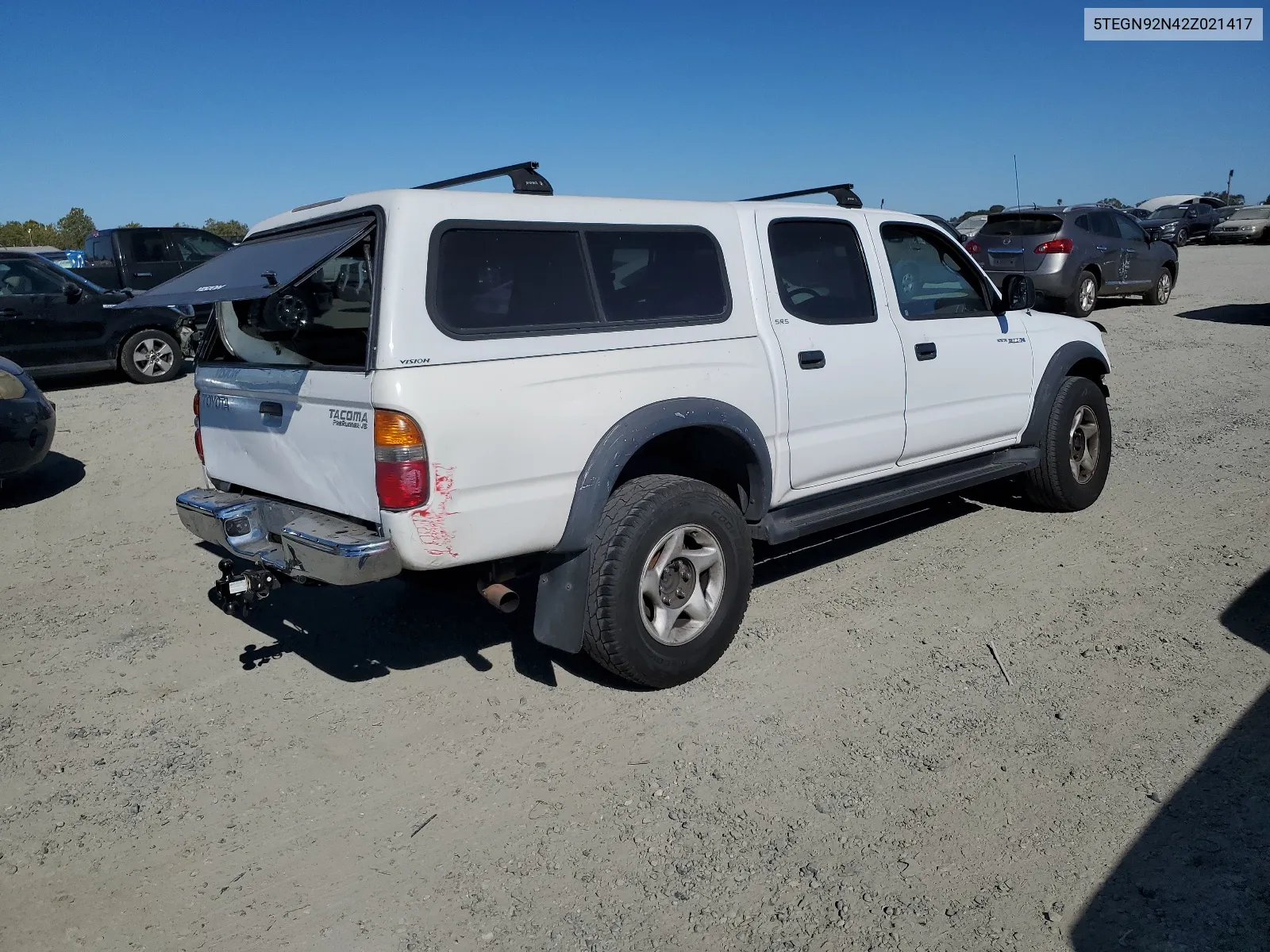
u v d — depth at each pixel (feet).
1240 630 14.14
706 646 13.12
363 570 10.67
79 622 16.10
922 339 16.38
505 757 11.58
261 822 10.48
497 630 15.24
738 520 13.24
